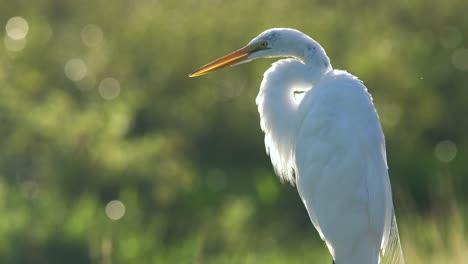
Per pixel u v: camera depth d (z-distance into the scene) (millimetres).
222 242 12969
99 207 13438
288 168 7715
